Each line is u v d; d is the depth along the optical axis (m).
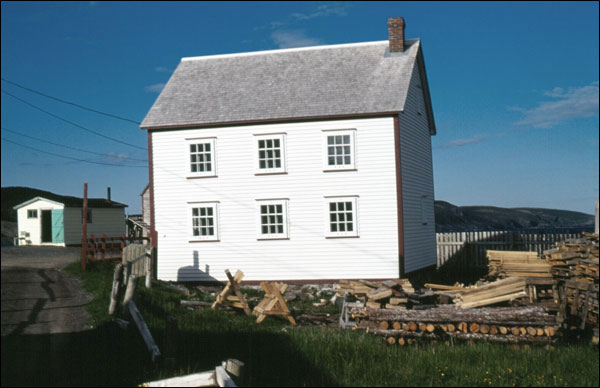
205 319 14.45
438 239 31.14
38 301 15.62
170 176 25.38
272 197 24.39
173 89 27.72
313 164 24.16
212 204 24.88
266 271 24.28
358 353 10.96
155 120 25.62
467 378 9.60
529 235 29.80
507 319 12.23
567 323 13.45
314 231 24.00
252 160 24.69
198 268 24.86
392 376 9.82
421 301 13.96
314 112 24.20
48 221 43.22
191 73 28.84
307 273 23.94
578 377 9.80
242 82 27.36
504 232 30.41
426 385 9.34
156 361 10.24
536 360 10.77
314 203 24.06
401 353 11.17
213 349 11.30
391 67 26.16
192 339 12.02
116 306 13.97
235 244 24.64
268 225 24.42
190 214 25.06
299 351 11.05
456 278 27.17
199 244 24.94
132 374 9.62
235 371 8.74
